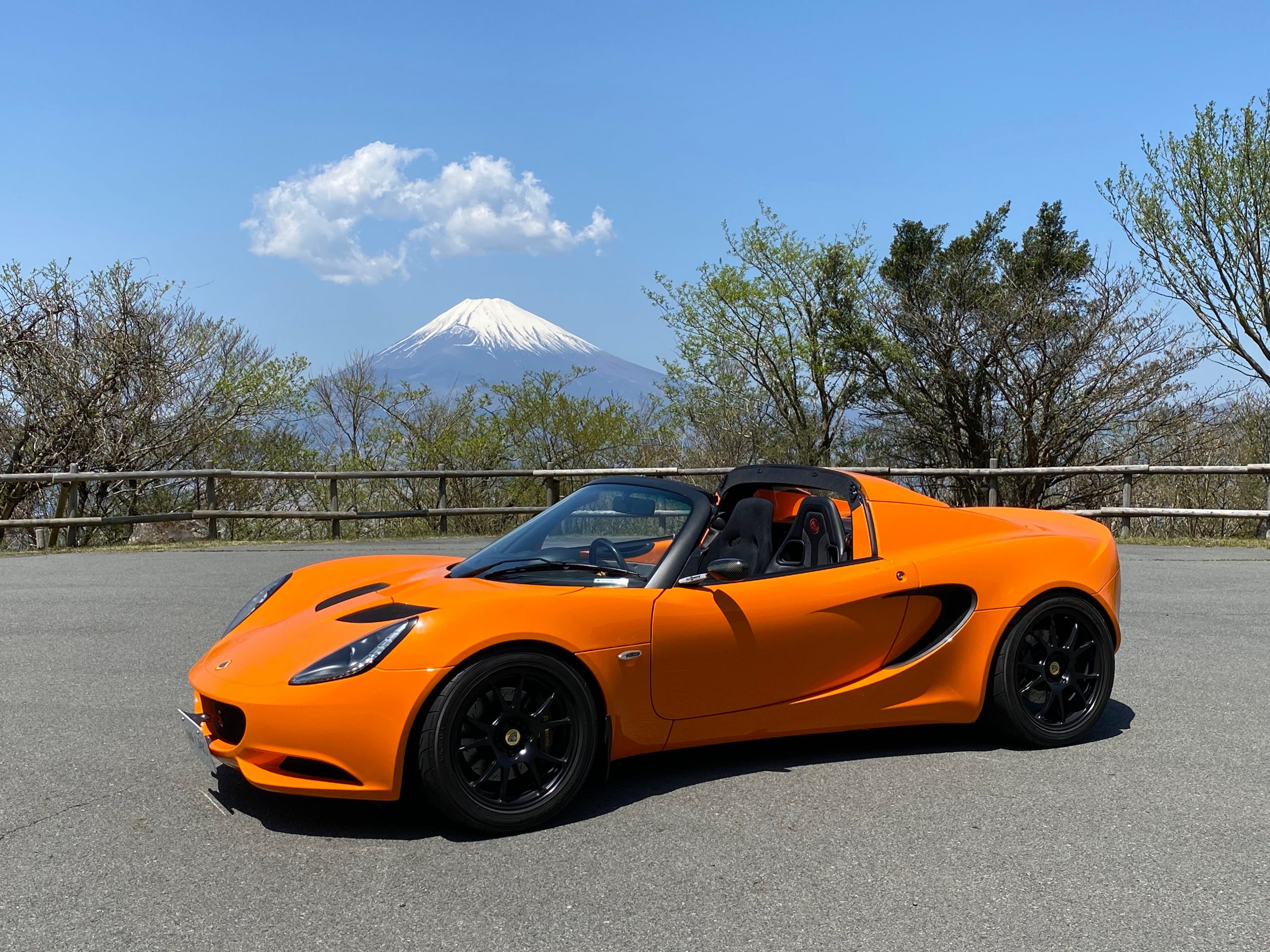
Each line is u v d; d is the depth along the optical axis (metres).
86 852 3.03
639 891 2.75
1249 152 15.70
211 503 12.85
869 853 3.01
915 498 4.31
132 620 6.91
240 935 2.51
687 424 21.53
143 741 4.14
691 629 3.60
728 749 4.09
